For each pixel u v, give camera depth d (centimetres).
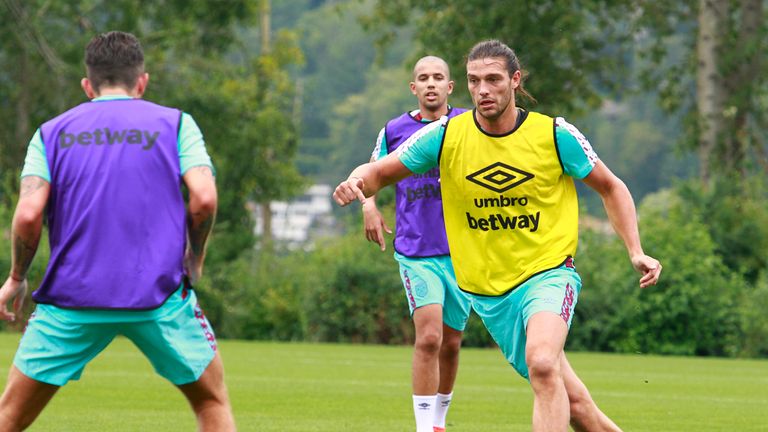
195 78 6788
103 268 899
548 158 1074
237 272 4616
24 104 6812
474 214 1091
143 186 907
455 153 1089
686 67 6259
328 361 2914
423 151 1099
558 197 1086
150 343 909
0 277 4188
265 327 4391
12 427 916
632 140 13838
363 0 6731
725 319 3766
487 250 1091
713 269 3866
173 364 915
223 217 6844
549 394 1002
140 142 912
